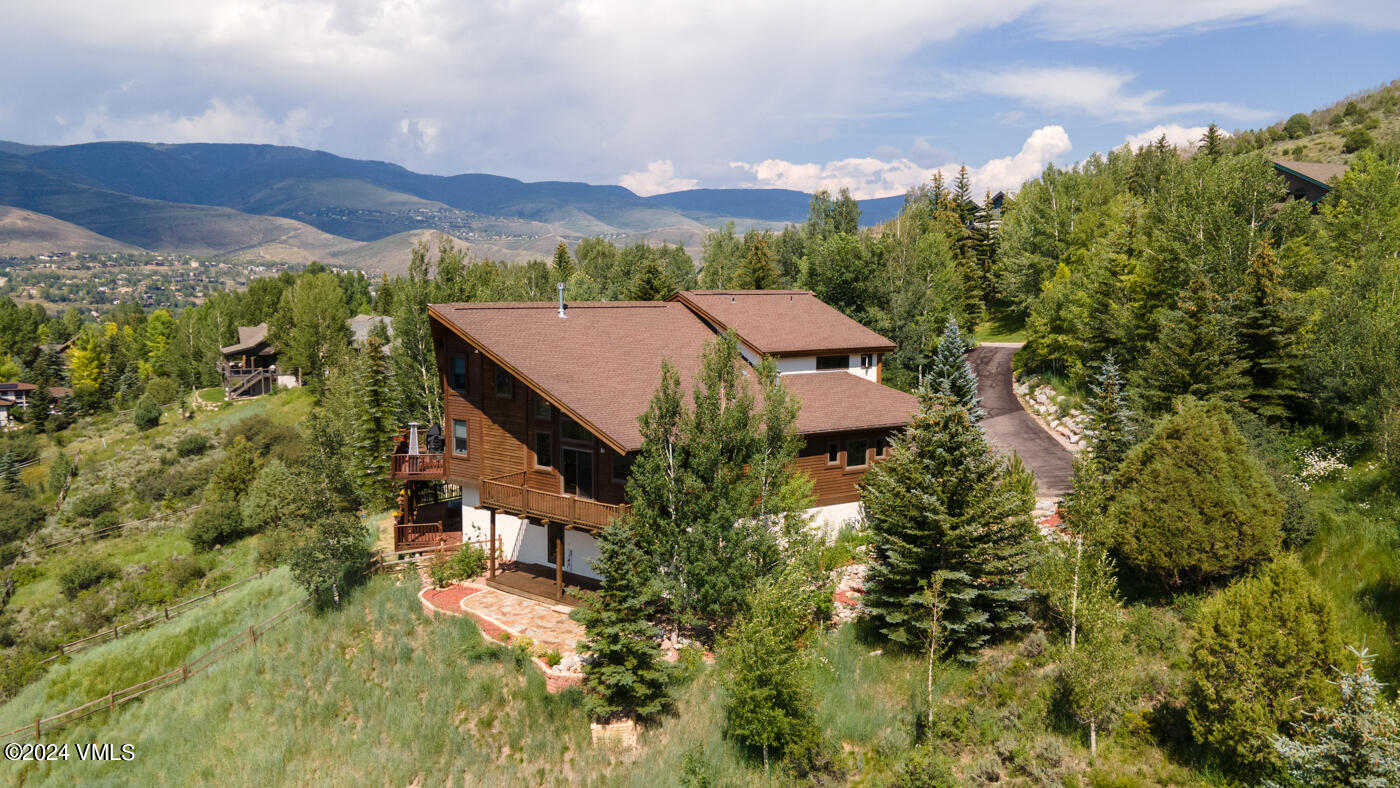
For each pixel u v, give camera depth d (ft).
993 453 71.92
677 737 63.98
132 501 212.64
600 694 65.87
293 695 76.54
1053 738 57.67
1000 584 71.26
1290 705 47.83
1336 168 210.38
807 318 130.00
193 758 72.79
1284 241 123.24
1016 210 291.17
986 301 291.79
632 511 76.95
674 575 74.69
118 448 272.72
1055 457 126.11
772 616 61.00
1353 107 380.17
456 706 70.03
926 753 57.82
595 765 62.59
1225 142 367.04
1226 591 55.21
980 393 174.50
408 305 167.22
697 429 74.54
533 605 85.87
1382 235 138.72
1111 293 148.15
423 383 168.25
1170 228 138.31
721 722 64.90
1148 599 70.85
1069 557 65.98
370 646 80.02
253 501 172.96
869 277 205.16
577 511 82.64
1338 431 93.09
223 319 368.07
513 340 93.45
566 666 70.44
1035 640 68.59
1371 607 60.75
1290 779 46.88
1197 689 55.88
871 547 79.46
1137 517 68.39
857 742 62.08
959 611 68.90
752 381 105.50
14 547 183.62
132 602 144.25
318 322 280.72
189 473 218.59
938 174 353.72
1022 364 187.93
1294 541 70.03
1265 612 50.65
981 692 64.49
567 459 90.02
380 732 69.10
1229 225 123.34
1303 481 84.69
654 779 60.08
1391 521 67.77
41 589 162.71
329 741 69.36
